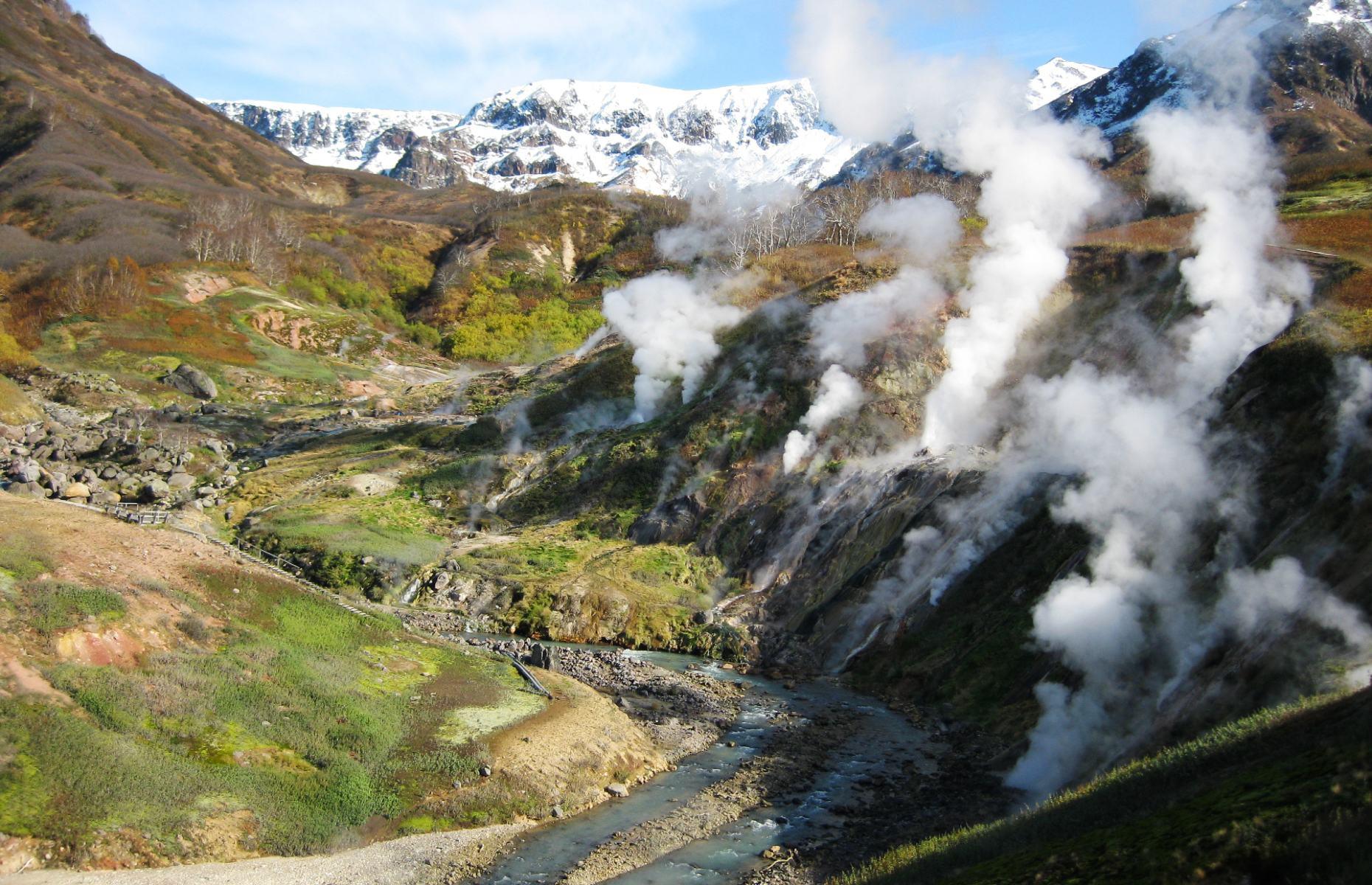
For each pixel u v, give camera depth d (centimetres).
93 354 9575
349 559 5244
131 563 3391
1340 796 1353
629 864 2417
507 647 4309
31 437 7044
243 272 12925
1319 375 3553
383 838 2495
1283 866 1273
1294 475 3206
